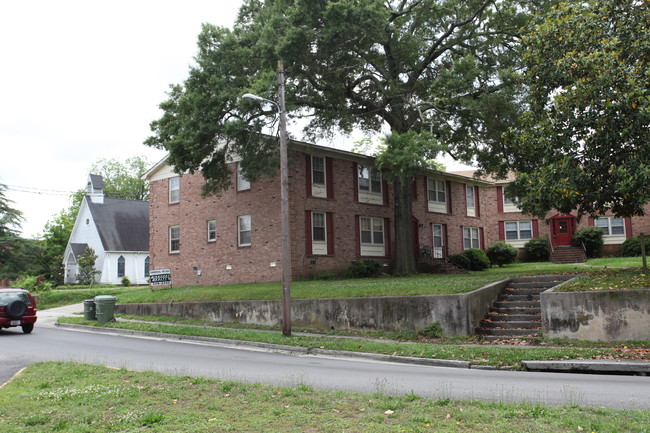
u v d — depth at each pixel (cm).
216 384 873
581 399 773
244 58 2328
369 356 1389
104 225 4709
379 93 2677
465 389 886
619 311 1412
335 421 632
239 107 2145
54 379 945
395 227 2862
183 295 2497
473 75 2186
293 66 2270
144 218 5022
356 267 2794
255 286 2495
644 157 1463
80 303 3325
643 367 1078
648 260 3100
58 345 1619
